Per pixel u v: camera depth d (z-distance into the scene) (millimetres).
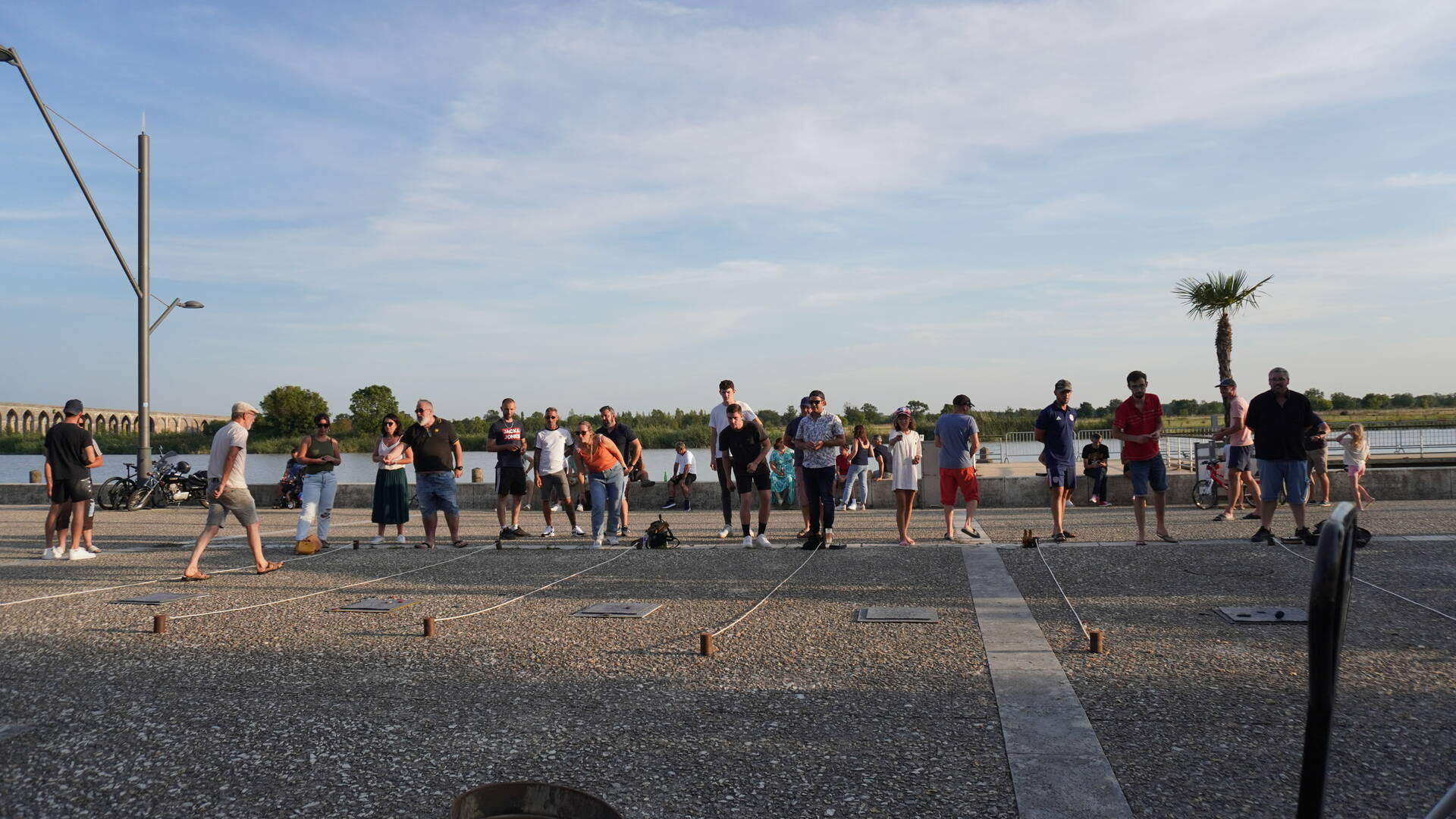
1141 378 9758
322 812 3551
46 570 10219
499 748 4219
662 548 11008
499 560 10266
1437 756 3812
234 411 9469
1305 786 1807
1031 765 3838
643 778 3832
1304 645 5551
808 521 11273
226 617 7273
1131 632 5992
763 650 5867
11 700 5094
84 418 11445
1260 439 9438
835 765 3920
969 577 8164
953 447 11117
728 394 12102
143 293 19969
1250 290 25047
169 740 4391
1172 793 3543
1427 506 14359
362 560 10523
